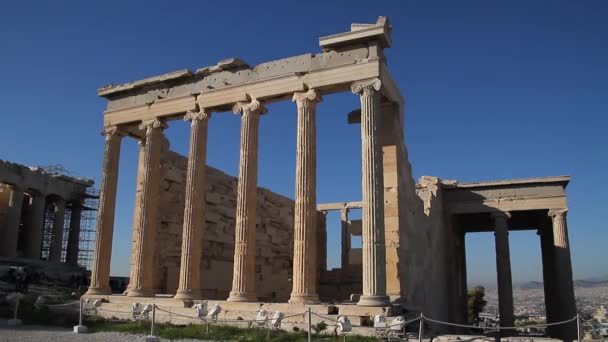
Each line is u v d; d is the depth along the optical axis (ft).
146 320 82.28
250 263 86.94
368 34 83.05
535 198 134.51
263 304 80.84
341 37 84.84
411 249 94.32
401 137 93.76
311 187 83.87
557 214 131.54
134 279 97.91
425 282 104.17
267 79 91.09
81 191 232.73
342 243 163.22
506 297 131.75
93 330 73.05
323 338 63.05
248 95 92.84
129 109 106.73
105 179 106.73
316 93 86.84
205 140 97.45
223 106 96.43
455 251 148.87
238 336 65.46
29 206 213.87
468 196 139.95
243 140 90.99
